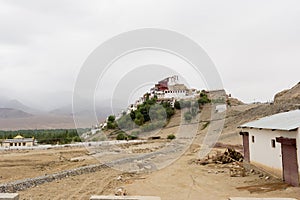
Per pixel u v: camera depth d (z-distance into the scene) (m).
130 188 12.45
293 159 11.15
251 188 11.55
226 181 13.41
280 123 13.27
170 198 10.54
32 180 13.54
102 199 5.25
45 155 27.00
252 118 40.66
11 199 5.03
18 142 46.50
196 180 13.98
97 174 16.70
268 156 13.56
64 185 13.41
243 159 17.95
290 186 11.18
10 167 19.61
